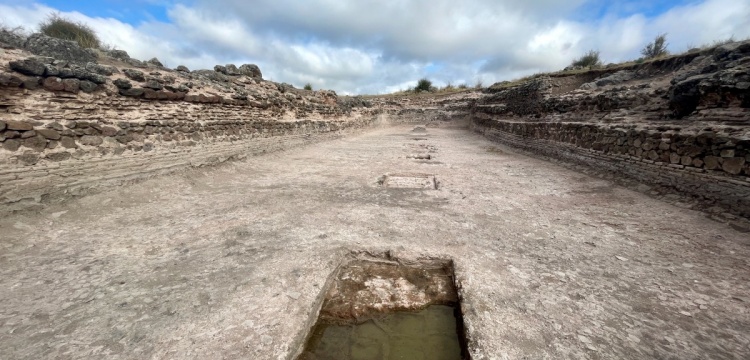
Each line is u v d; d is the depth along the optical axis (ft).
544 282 9.83
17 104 14.40
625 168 21.71
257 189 20.68
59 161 15.40
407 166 29.60
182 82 24.82
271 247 12.09
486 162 32.22
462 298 9.05
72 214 14.52
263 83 40.32
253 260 11.05
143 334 7.45
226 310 8.34
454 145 48.06
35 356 6.77
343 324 8.93
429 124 90.02
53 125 15.40
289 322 7.97
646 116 23.50
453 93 99.76
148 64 26.45
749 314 8.34
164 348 7.04
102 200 16.19
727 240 12.47
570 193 19.99
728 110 16.74
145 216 15.23
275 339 7.39
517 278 10.05
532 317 8.19
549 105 39.29
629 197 18.49
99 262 10.78
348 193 19.89
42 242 12.10
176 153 21.70
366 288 10.44
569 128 30.40
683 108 20.29
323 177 24.53
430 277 11.05
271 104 36.37
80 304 8.51
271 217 15.40
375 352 7.99
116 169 17.75
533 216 15.87
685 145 16.96
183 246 12.12
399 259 11.69
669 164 18.03
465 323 8.04
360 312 9.32
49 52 18.78
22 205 13.62
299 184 22.18
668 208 16.20
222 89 28.94
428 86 112.78
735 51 20.53
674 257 11.41
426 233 13.65
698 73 21.58
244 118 30.55
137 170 18.81
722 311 8.46
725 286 9.59
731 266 10.69
